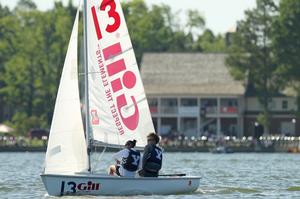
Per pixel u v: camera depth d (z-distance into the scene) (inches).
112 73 5792.3
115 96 5797.2
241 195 5944.9
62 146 5693.9
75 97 5733.3
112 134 5777.6
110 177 5487.2
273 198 5772.6
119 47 5807.1
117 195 5516.7
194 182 5757.9
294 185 6840.6
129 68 5831.7
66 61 5753.0
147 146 5620.1
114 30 5802.2
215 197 5728.3
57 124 5703.7
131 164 5570.9
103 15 5787.4
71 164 5693.9
